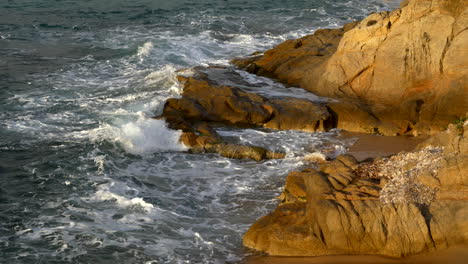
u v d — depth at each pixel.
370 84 29.41
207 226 19.27
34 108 28.98
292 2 53.75
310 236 17.27
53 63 36.12
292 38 42.78
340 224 17.00
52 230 18.81
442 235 16.61
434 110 26.80
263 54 37.41
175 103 28.27
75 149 24.66
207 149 24.89
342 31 36.91
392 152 24.52
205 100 28.62
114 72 34.78
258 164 23.83
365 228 16.97
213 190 21.69
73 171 22.86
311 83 31.33
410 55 28.22
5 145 24.95
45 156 24.05
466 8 27.33
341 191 18.36
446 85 27.06
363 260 16.81
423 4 28.19
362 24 29.64
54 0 52.41
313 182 19.03
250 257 17.44
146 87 31.77
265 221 18.34
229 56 38.44
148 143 25.02
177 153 24.80
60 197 20.92
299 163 23.77
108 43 40.59
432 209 17.05
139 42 40.72
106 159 23.80
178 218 19.73
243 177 22.72
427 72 27.88
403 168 19.39
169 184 22.11
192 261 17.33
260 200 20.95
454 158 17.95
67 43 40.50
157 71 33.88
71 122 27.41
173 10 49.94
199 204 20.69
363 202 17.44
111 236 18.56
